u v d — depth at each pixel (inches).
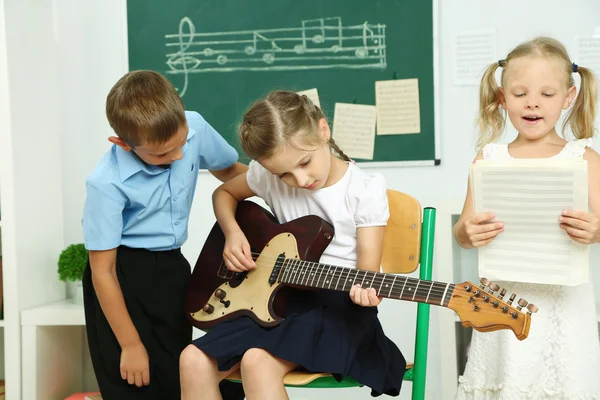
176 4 99.8
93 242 64.3
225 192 69.0
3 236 90.6
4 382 96.2
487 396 60.6
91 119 101.6
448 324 85.3
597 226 52.4
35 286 94.8
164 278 67.7
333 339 56.8
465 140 94.0
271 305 59.4
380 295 54.9
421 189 95.3
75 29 101.4
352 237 62.8
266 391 54.1
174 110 60.3
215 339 57.9
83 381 103.9
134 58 100.7
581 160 51.9
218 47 99.3
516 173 53.6
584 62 90.4
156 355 67.7
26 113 93.7
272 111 57.9
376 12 95.3
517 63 58.8
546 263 54.7
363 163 96.3
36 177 95.7
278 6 97.8
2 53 89.4
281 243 62.1
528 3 91.8
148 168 65.2
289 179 59.5
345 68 96.4
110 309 65.2
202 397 56.9
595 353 58.1
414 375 62.7
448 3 93.9
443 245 86.3
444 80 94.4
